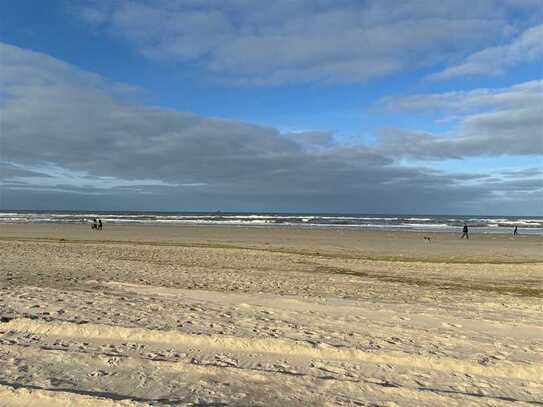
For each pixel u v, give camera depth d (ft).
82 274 41.29
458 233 150.82
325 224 212.02
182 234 121.90
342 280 43.96
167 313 24.59
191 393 14.14
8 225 159.12
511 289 41.86
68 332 20.62
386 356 18.03
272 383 15.14
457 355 18.33
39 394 13.65
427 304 31.30
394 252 81.15
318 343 19.43
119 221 215.51
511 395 14.79
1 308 24.99
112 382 14.88
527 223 240.53
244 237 114.01
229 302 28.53
